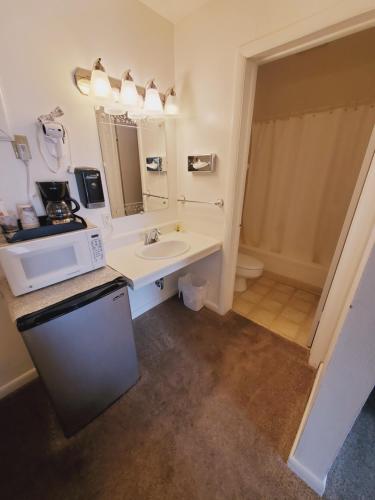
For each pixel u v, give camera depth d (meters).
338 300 1.30
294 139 2.28
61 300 0.97
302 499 0.92
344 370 0.71
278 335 1.84
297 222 2.47
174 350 1.68
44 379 0.96
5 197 1.13
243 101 1.41
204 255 1.68
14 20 1.00
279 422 1.20
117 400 1.32
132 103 1.38
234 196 1.65
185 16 1.52
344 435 0.79
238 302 2.29
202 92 1.59
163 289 2.25
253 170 2.64
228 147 1.55
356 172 2.01
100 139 1.41
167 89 1.68
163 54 1.60
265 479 0.97
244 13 1.24
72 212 1.28
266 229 2.76
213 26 1.40
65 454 1.07
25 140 1.13
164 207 1.95
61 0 1.10
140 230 1.79
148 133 1.67
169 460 1.04
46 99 1.16
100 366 1.16
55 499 0.93
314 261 2.49
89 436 1.14
